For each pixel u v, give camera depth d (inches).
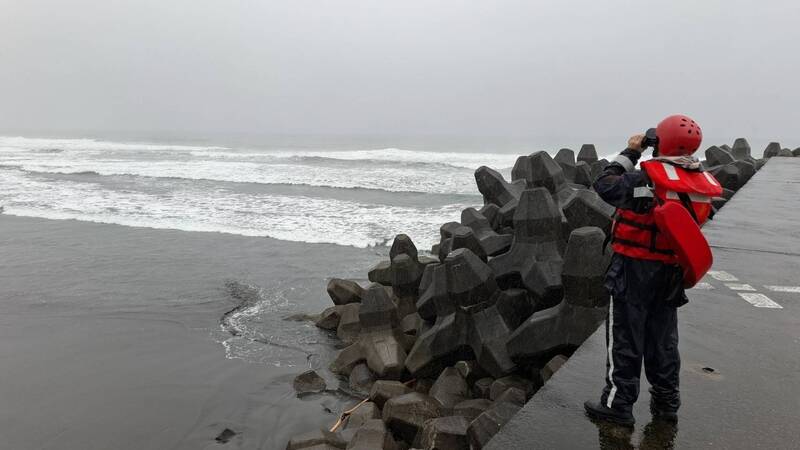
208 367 283.7
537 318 201.5
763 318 168.1
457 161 1494.8
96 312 365.7
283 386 263.4
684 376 130.9
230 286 422.0
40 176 1176.2
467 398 214.4
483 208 382.3
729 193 458.3
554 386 127.5
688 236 92.2
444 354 231.6
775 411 114.7
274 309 372.5
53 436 220.4
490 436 159.2
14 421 231.0
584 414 114.8
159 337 323.9
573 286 192.1
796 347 147.2
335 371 275.1
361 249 530.9
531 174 369.7
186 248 541.0
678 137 97.4
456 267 229.1
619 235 103.7
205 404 246.4
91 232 617.3
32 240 578.6
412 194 892.6
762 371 133.3
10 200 840.3
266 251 526.9
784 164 706.2
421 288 288.8
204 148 2385.6
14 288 416.2
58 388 260.7
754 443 103.3
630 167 103.5
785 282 203.9
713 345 148.6
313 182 1037.8
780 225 309.0
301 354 300.4
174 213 724.0
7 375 273.7
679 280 98.3
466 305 228.8
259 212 722.8
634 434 106.7
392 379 250.8
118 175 1185.4
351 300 343.9
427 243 539.8
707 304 180.4
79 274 453.7
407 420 201.0
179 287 419.5
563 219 276.8
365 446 175.2
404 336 275.3
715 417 112.3
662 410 111.7
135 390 259.1
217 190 941.8
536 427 110.8
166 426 228.1
